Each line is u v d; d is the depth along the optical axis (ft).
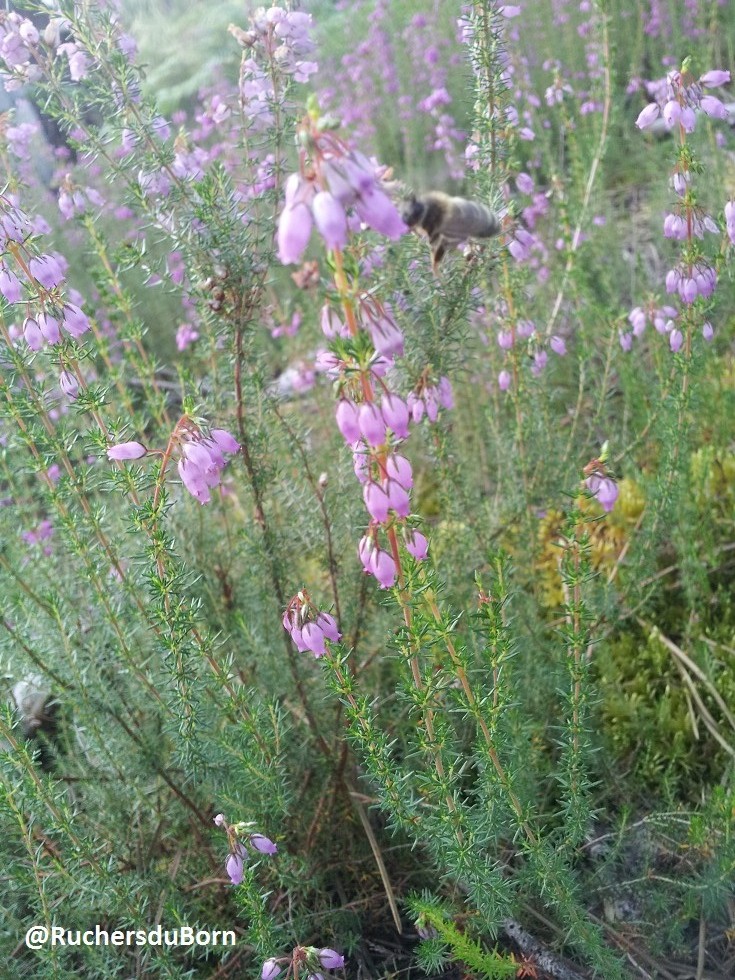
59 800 0.52
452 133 1.38
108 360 0.71
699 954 0.54
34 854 0.49
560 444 0.83
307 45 0.65
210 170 0.62
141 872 0.62
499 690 0.44
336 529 0.71
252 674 0.72
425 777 0.47
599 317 0.94
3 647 0.62
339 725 0.64
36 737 0.80
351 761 0.67
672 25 1.59
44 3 0.62
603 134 0.94
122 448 0.46
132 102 0.63
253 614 0.75
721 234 0.63
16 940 0.57
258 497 0.68
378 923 0.62
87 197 0.71
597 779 0.66
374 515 0.36
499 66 0.64
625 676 0.77
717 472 0.89
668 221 0.63
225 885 0.60
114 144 0.68
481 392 0.97
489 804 0.51
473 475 0.96
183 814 0.66
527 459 0.77
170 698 0.58
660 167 1.27
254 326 0.65
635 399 0.89
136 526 0.51
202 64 2.43
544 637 0.78
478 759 0.49
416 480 0.97
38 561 0.72
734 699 0.70
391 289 0.60
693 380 0.69
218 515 0.88
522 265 0.70
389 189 0.52
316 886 0.60
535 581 0.74
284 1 0.65
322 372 0.94
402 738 0.65
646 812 0.66
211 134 1.61
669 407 0.71
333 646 0.46
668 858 0.61
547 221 1.25
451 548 0.72
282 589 0.71
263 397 0.70
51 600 0.60
